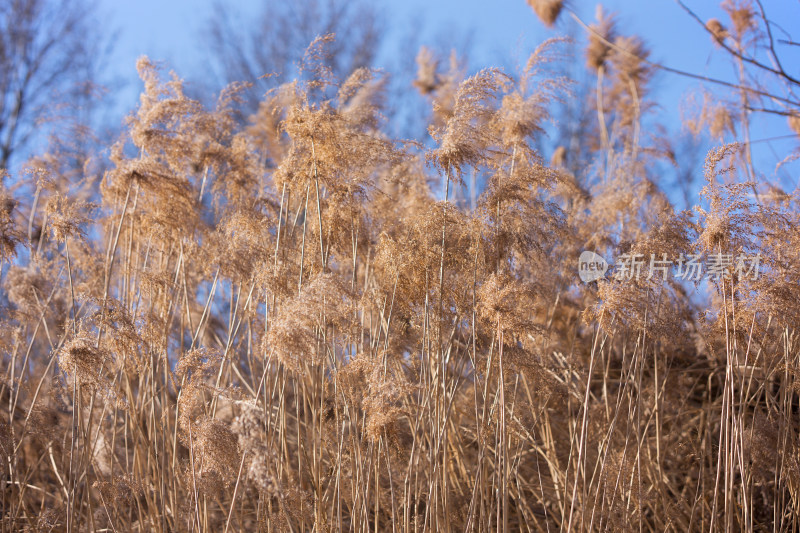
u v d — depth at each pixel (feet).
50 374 16.65
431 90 22.36
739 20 13.73
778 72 9.24
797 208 14.84
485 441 13.15
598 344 17.35
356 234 13.50
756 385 16.70
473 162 12.73
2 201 14.29
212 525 14.14
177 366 12.00
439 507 13.34
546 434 15.69
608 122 30.42
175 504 13.12
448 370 14.06
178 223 14.56
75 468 12.27
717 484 11.82
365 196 13.67
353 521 12.08
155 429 13.03
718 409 17.60
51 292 16.24
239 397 12.07
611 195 18.08
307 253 13.58
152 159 14.66
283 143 16.70
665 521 15.11
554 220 13.98
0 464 13.08
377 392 11.61
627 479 13.89
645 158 20.94
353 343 12.85
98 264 16.65
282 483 12.62
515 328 11.87
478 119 12.80
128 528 13.98
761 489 15.43
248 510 14.19
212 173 16.02
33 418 13.79
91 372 11.85
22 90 35.73
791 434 13.32
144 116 14.87
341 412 13.19
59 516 13.75
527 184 13.66
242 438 10.09
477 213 13.34
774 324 13.91
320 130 13.01
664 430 17.97
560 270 16.56
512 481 15.06
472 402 14.88
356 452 12.44
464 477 14.60
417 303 13.12
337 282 11.48
